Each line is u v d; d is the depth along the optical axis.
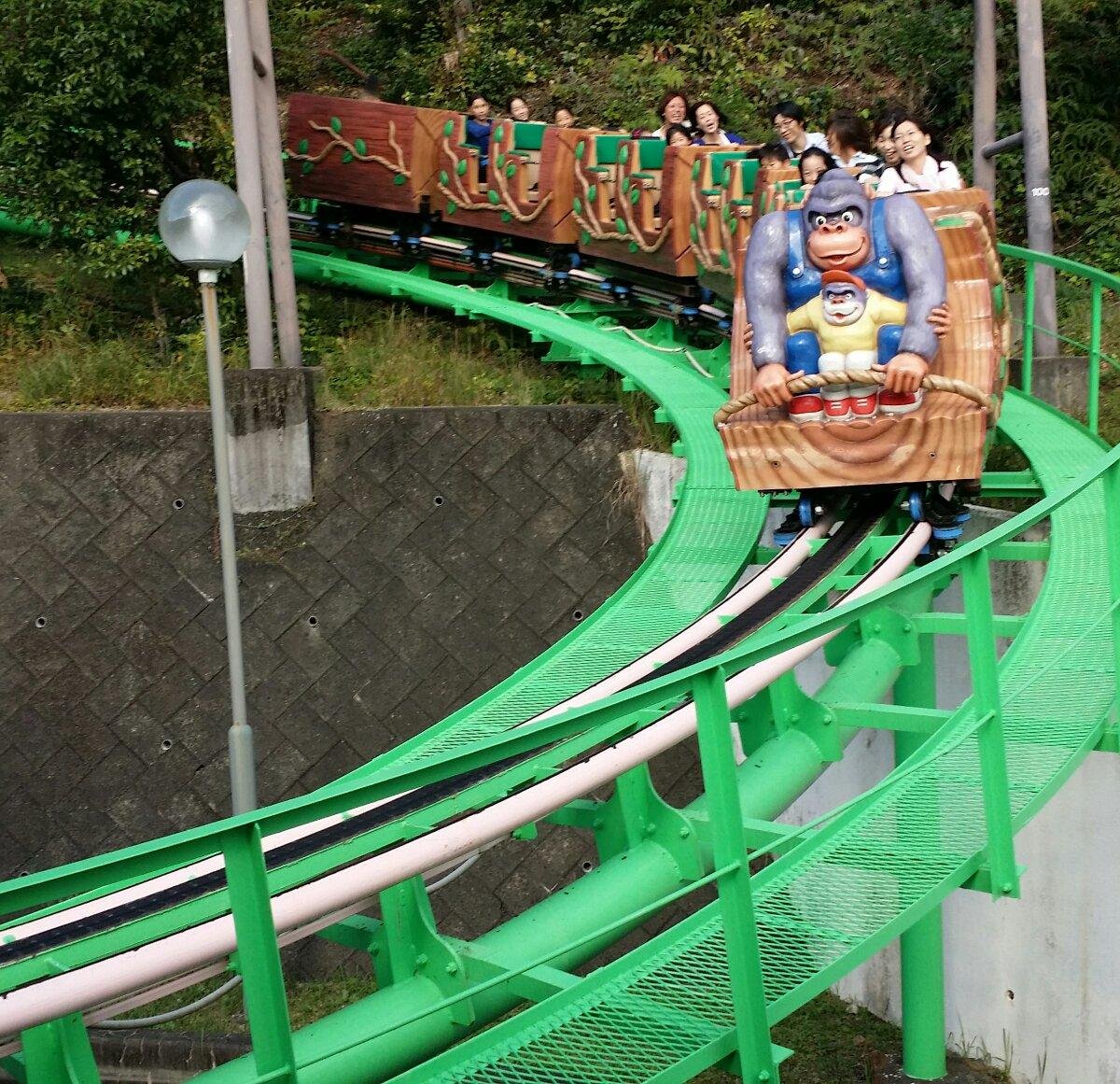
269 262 14.79
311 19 23.73
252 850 3.03
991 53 13.12
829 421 7.62
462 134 14.90
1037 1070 7.85
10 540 10.48
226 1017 9.23
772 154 10.59
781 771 6.32
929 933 8.20
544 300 14.96
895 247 7.41
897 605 7.14
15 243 15.86
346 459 10.97
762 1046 4.14
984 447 7.52
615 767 5.27
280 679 10.69
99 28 13.12
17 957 3.83
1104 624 6.49
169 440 10.73
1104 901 7.22
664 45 21.44
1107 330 13.12
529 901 10.58
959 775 5.61
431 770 3.29
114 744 10.42
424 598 10.97
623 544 11.29
